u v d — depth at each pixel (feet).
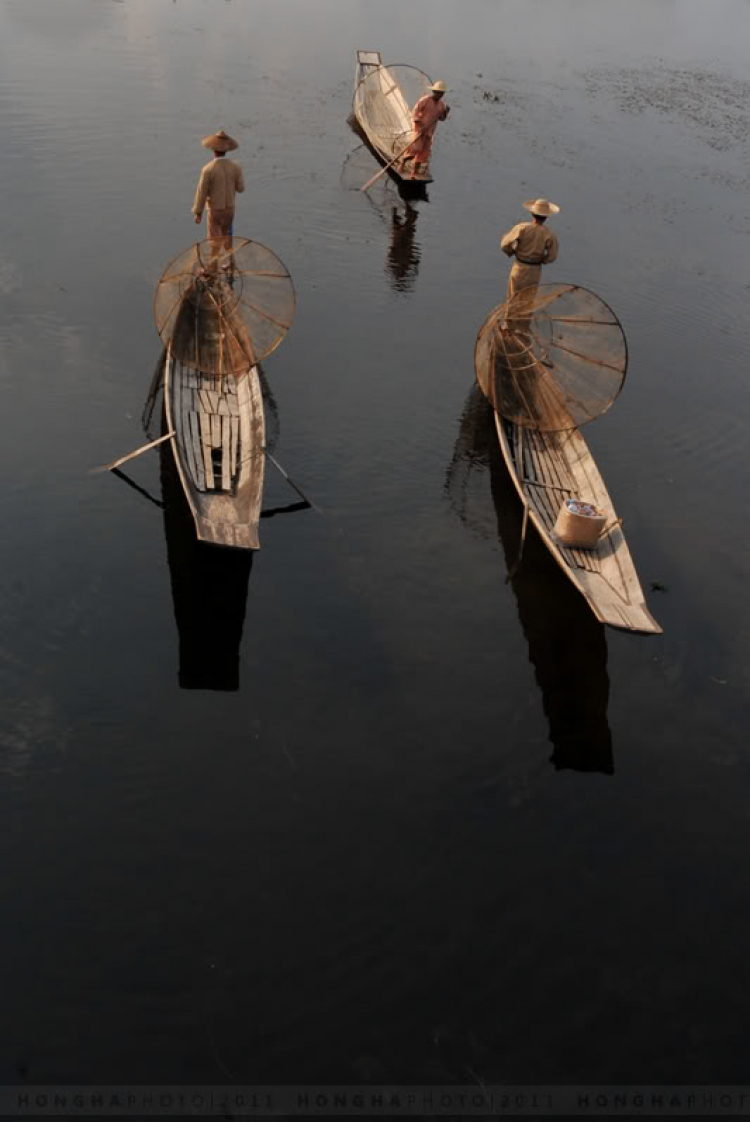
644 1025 22.38
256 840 25.18
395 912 23.97
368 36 102.78
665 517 40.24
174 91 79.30
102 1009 21.31
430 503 39.04
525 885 25.05
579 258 61.82
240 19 102.42
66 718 27.71
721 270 63.16
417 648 31.94
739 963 23.98
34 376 42.63
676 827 27.17
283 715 28.73
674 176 77.66
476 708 30.04
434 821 26.37
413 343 50.34
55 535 34.24
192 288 40.68
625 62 108.68
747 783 28.86
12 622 30.50
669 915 24.84
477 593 34.65
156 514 35.88
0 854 24.07
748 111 97.09
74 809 25.32
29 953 22.15
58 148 65.46
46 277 50.34
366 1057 21.04
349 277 55.88
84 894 23.44
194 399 40.34
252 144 71.61
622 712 30.73
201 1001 21.65
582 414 41.27
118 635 30.63
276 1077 20.52
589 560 34.45
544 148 79.36
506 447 39.93
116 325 47.29
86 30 92.07
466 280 57.52
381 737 28.55
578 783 28.04
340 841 25.45
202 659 30.14
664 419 47.06
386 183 69.41
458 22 114.83
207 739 27.68
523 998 22.58
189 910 23.38
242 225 59.67
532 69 100.32
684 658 33.24
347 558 35.35
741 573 37.63
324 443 41.55
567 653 32.65
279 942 22.95
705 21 135.74
